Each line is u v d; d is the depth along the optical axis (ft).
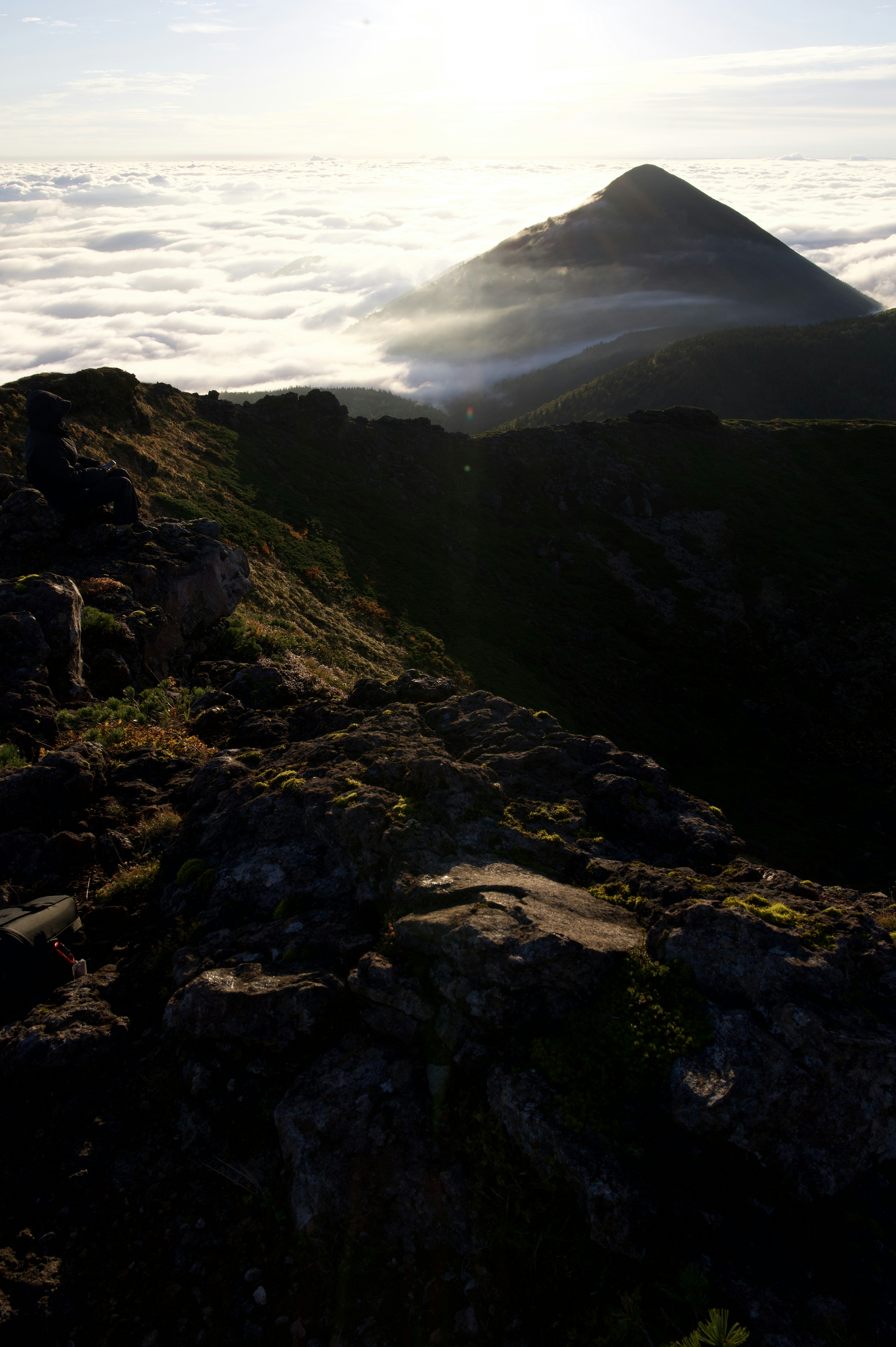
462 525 244.42
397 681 42.57
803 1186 16.22
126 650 54.49
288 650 73.10
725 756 203.62
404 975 19.95
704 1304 14.52
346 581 169.17
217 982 20.34
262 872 25.26
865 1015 18.06
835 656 250.98
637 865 24.86
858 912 21.49
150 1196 18.03
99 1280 16.70
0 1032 21.31
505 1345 15.02
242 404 239.71
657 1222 15.64
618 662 220.64
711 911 20.11
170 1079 20.13
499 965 18.60
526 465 295.89
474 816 26.43
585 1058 17.75
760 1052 17.10
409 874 22.90
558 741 32.96
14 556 61.93
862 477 345.72
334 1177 17.06
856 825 184.24
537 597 229.04
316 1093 18.42
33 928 23.17
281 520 179.22
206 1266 16.80
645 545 281.33
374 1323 15.66
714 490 317.83
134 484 146.92
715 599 265.13
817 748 217.56
